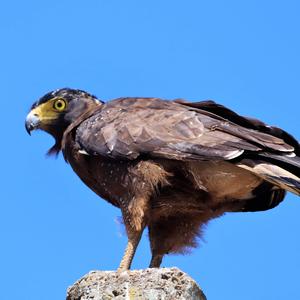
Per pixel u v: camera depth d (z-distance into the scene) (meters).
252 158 12.80
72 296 11.53
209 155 12.91
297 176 12.64
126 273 11.29
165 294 11.05
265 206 14.50
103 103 15.91
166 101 14.33
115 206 14.65
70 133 14.72
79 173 14.74
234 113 13.61
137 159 13.51
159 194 13.58
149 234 14.28
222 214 14.23
